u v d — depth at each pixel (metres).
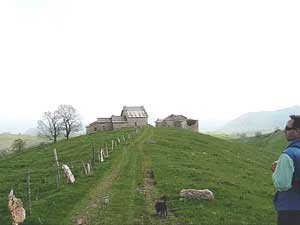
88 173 44.56
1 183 43.19
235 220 26.77
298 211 9.91
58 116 176.88
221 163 58.78
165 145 77.62
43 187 37.81
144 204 30.84
